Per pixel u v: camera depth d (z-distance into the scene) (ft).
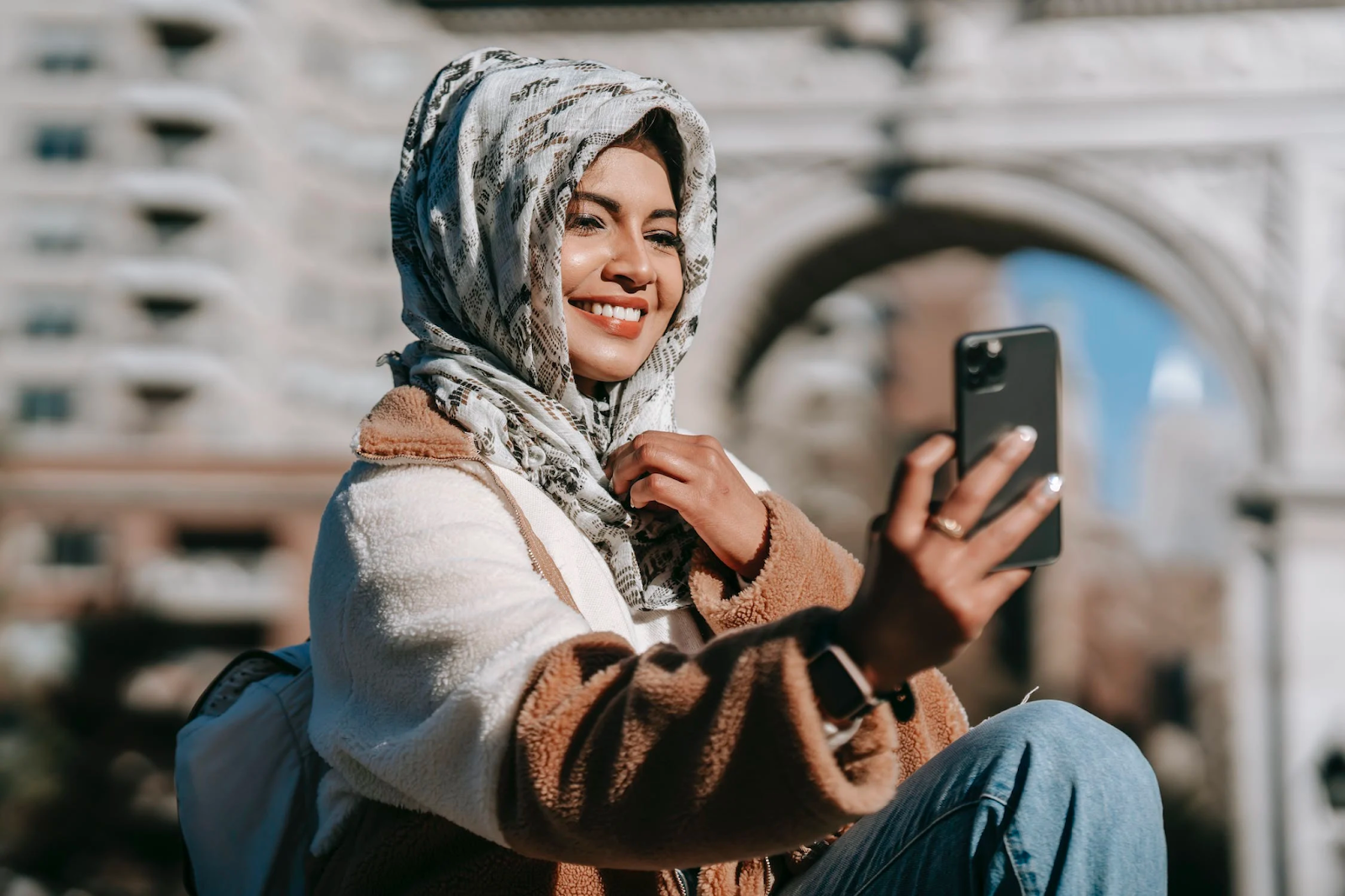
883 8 62.85
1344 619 59.93
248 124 87.15
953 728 5.37
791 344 130.41
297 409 86.12
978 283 133.28
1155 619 169.48
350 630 4.32
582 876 4.43
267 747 5.23
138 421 87.56
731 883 4.76
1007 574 3.39
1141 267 62.75
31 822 68.90
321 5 87.56
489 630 3.98
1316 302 61.05
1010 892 3.83
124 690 76.18
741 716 3.48
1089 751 4.00
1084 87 62.28
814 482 129.39
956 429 3.52
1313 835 59.16
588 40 64.34
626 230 5.32
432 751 3.94
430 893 4.33
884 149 62.59
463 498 4.46
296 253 86.53
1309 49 61.36
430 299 5.52
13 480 84.58
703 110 63.67
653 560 5.21
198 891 5.31
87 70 90.02
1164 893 4.02
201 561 84.99
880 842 4.22
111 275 87.40
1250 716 60.90
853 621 3.45
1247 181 61.77
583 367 5.35
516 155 5.12
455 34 65.51
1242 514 61.62
